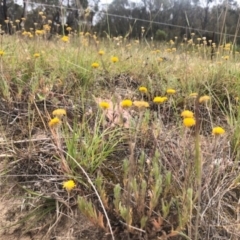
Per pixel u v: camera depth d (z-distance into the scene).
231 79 2.39
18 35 3.17
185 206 1.08
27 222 1.26
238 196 1.35
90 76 2.28
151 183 1.23
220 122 1.93
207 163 1.33
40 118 1.79
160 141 1.54
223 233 1.18
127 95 2.17
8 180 1.42
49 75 2.27
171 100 2.05
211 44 3.43
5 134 1.67
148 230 1.12
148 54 3.20
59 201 1.29
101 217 1.09
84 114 1.70
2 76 1.96
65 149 1.53
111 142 1.53
